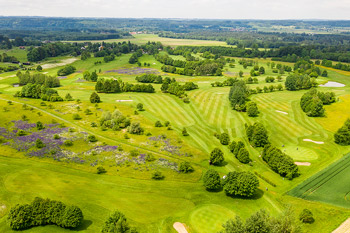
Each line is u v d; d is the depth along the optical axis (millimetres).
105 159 85312
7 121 109750
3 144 90562
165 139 103000
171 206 64000
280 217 50406
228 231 48250
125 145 96188
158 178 76625
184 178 77562
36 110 125625
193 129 114062
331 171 79938
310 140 103750
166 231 55344
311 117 126875
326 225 56281
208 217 60281
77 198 63938
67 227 53969
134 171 79312
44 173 75188
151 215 60094
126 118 115750
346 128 100375
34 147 89750
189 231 55844
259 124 101438
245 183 65750
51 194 64750
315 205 63812
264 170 83812
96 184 71562
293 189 72000
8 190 65562
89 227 54625
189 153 92875
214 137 107438
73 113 125125
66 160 83312
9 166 77625
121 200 64875
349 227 55531
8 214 54156
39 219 53812
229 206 64500
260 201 66875
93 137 97562
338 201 65875
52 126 108750
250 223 48094
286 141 103250
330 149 95812
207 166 85750
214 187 70375
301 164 85938
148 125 115750
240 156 88250
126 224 50531
